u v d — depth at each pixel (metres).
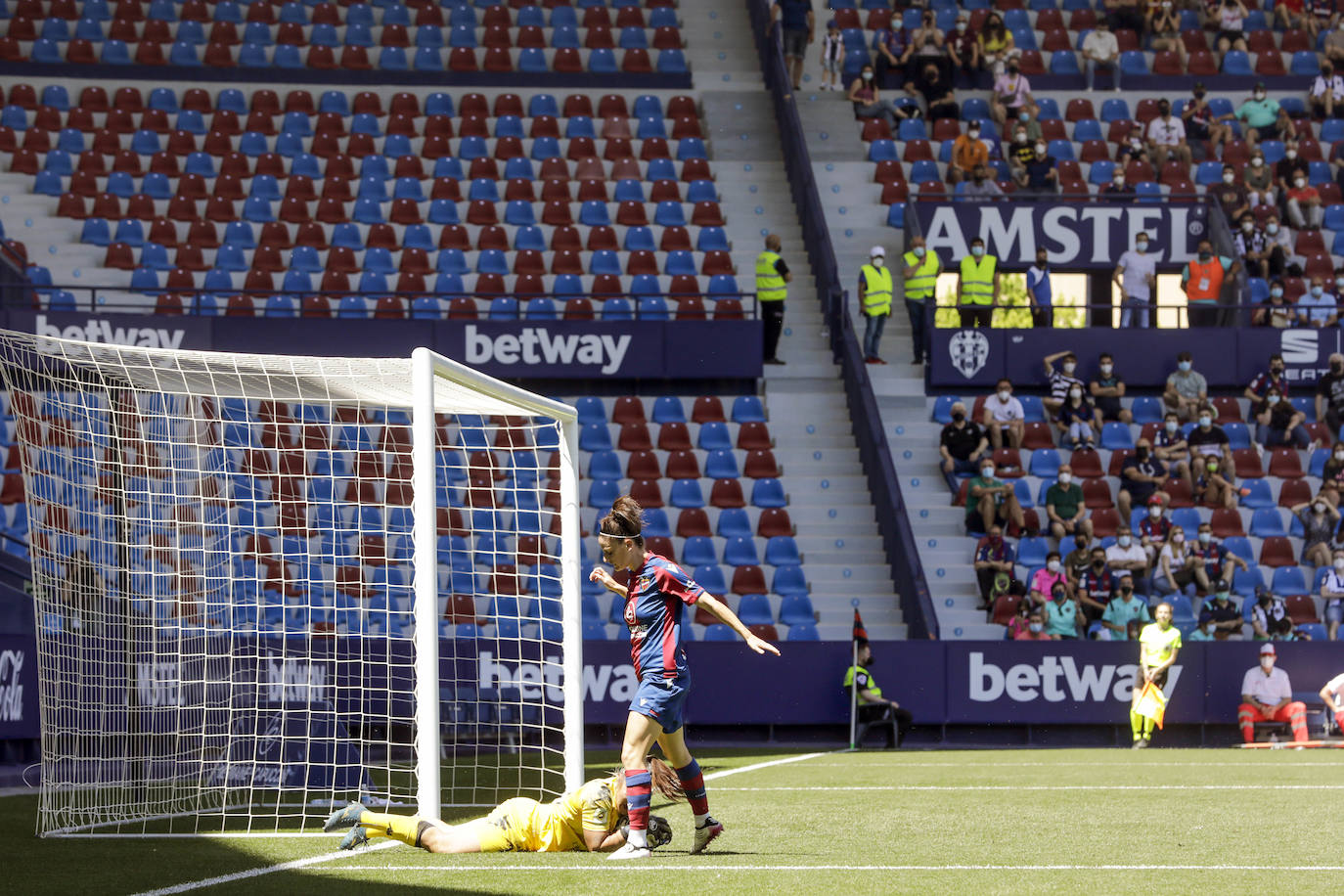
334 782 33.06
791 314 76.75
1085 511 64.75
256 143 85.12
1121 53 96.50
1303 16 99.44
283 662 37.72
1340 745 54.00
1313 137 90.62
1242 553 65.81
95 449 32.62
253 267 76.81
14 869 21.98
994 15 93.56
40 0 92.31
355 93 89.81
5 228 77.06
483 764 45.84
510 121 88.12
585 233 81.25
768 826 27.95
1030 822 28.58
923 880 20.36
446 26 96.62
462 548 58.75
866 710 55.06
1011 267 78.44
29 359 32.38
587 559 64.31
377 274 76.94
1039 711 56.03
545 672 52.44
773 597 63.47
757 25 94.75
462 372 26.67
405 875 20.95
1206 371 73.00
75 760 30.78
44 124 85.25
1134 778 39.81
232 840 25.66
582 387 72.12
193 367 28.44
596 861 22.48
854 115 89.94
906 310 79.69
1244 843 24.88
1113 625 59.78
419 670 24.69
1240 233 79.62
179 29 93.00
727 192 84.56
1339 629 62.91
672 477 68.38
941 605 63.28
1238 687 56.44
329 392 30.98
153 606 34.09
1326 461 69.69
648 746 22.77
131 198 80.25
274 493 54.12
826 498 67.62
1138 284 76.19
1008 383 69.38
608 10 97.81
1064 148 89.00
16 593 44.69
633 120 88.75
